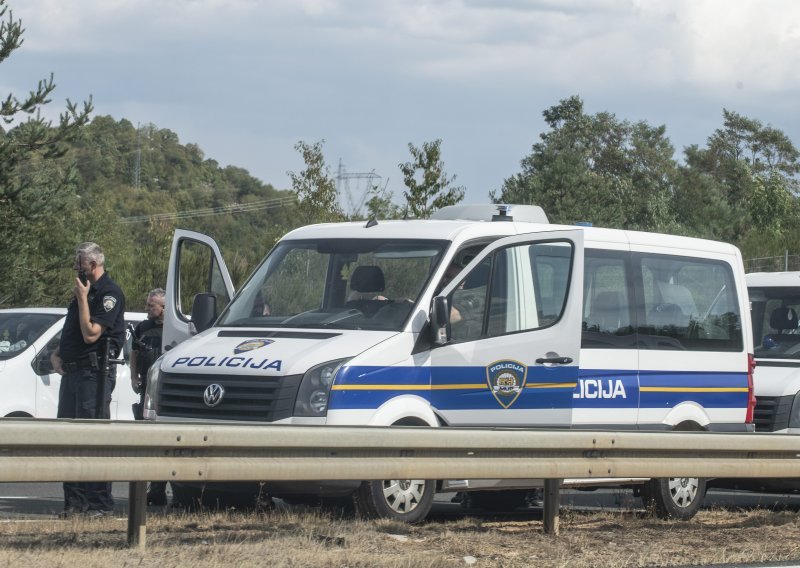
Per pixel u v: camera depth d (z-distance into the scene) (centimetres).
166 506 1312
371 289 1223
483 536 1067
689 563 972
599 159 12125
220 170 19925
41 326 1708
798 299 1727
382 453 966
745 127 13238
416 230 1264
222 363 1147
